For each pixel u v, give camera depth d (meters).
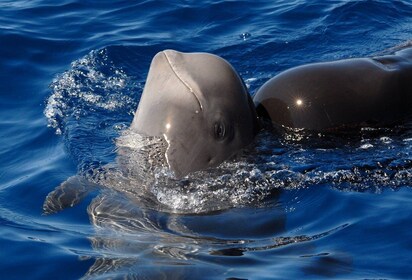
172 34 29.59
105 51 28.34
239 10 30.84
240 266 17.77
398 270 17.45
